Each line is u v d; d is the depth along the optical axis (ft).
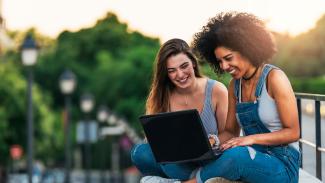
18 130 160.25
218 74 21.16
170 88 24.17
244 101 21.30
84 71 393.09
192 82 23.41
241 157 20.31
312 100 27.94
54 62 395.14
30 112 72.64
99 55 381.40
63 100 387.75
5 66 164.14
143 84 322.96
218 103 24.14
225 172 20.51
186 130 20.75
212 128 24.18
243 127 21.42
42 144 191.42
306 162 29.04
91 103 150.00
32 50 73.20
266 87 20.88
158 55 23.43
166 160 21.15
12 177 151.84
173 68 23.20
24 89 162.20
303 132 29.40
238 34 20.25
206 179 20.83
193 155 20.83
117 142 276.62
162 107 24.21
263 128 21.06
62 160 274.16
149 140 21.18
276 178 20.52
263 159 20.43
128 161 272.92
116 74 339.98
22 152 162.71
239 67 20.58
